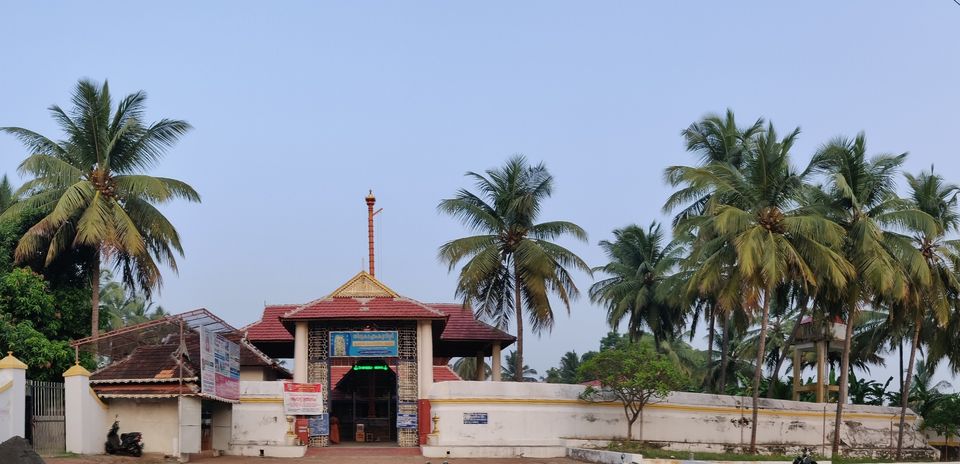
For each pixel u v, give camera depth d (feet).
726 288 124.57
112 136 129.18
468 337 141.18
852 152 128.06
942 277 140.56
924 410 164.86
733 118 152.97
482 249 136.56
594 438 120.57
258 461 99.14
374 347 121.19
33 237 119.24
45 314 116.88
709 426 129.80
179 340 100.89
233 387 107.76
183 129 130.82
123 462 86.63
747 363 203.92
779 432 136.36
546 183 141.49
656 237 176.65
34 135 128.57
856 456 140.15
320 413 116.57
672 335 181.88
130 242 121.49
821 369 155.12
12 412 80.18
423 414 116.88
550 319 136.26
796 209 125.08
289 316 120.88
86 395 90.33
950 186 141.69
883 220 127.75
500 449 113.50
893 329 151.84
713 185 123.95
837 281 116.37
